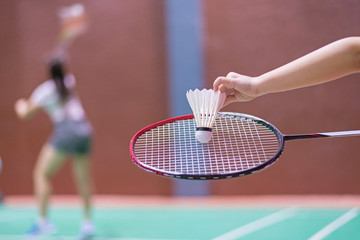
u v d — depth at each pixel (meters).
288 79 1.33
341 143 5.95
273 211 5.27
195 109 1.59
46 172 4.16
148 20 7.03
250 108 6.33
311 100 6.10
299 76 1.30
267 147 2.01
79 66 7.44
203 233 4.07
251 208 5.61
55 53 7.59
